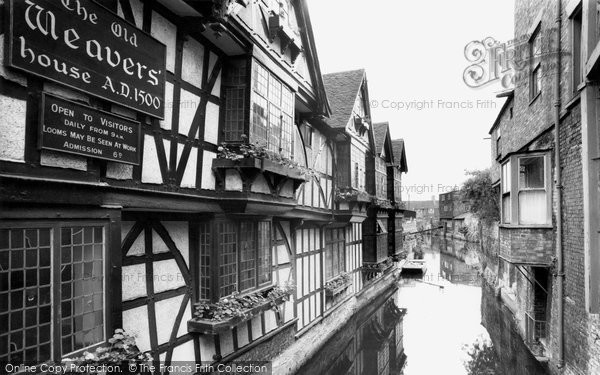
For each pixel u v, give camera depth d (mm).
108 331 3867
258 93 6348
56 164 3395
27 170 3152
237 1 5355
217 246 5688
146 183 4469
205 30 5363
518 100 10641
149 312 4840
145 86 4367
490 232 20672
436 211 72562
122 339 3889
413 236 47344
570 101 6445
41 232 3334
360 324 14633
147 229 4898
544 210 7812
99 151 3758
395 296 19750
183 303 5441
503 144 14367
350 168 12781
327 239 12516
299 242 10047
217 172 5766
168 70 4895
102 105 3900
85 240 3713
